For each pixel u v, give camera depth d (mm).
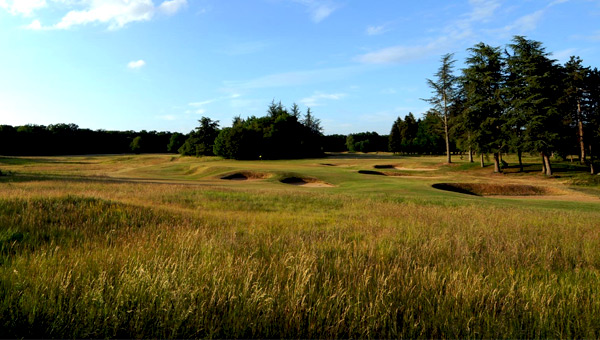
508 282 4449
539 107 42719
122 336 3143
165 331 3193
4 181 24891
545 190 30625
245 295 3607
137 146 110188
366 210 14445
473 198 22906
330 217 12031
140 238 6664
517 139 44094
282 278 4273
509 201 22078
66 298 3582
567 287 4254
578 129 50656
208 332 3209
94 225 7914
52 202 9906
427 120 67312
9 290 3561
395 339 3205
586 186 35469
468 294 3912
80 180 28484
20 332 3078
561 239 7777
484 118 48344
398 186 28750
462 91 54438
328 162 64125
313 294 3797
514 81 45031
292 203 16938
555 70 43875
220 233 7168
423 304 3779
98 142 109875
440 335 3291
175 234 7215
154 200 15977
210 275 4184
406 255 5520
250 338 3199
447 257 5777
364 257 5355
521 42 44500
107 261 4637
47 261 4586
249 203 16250
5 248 5574
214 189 22859
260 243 6441
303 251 5406
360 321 3305
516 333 3291
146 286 3814
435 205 17266
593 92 47812
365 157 85812
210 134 85312
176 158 78250
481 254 5996
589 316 3518
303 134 89812
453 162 60250
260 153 77375
